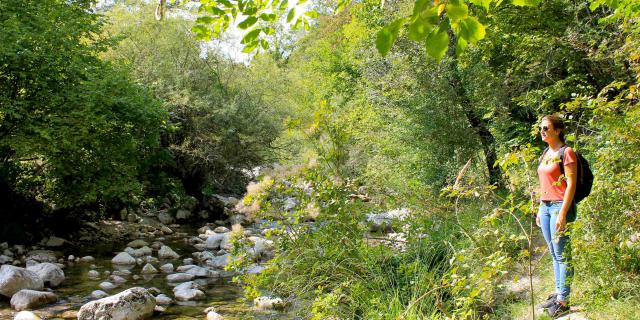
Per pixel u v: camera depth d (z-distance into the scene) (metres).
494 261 3.61
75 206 11.69
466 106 10.96
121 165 12.08
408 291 5.12
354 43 17.02
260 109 19.41
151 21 18.23
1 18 10.37
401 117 11.68
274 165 19.03
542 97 9.08
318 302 4.94
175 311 6.68
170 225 15.16
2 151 10.95
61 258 9.88
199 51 18.95
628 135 4.14
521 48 9.50
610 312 3.95
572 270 4.27
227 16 4.45
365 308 5.00
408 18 1.72
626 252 3.97
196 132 16.97
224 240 11.51
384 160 12.21
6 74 10.35
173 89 17.28
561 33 9.12
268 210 6.04
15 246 10.17
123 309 6.20
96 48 12.34
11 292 6.99
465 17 1.70
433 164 11.12
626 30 5.58
